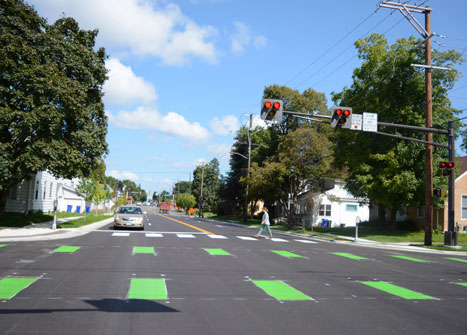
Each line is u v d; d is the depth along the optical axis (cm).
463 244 2430
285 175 3853
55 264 1091
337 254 1697
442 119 2783
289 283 958
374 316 691
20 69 1977
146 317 631
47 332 545
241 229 3453
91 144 2323
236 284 916
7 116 1911
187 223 3994
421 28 2248
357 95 3108
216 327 592
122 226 2511
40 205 3516
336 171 3650
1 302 691
